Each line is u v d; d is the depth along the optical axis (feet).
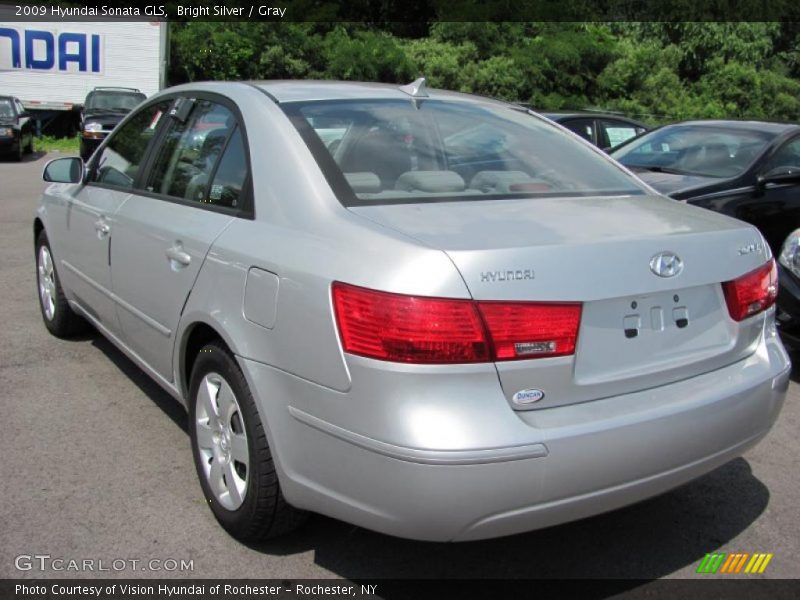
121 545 9.75
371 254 7.93
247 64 97.66
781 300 16.11
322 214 8.84
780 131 22.35
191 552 9.68
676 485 8.75
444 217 8.69
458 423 7.41
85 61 79.10
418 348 7.43
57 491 10.92
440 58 97.86
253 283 9.02
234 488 9.71
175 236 10.82
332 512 8.34
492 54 101.81
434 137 10.77
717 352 9.14
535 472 7.59
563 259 7.94
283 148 9.74
